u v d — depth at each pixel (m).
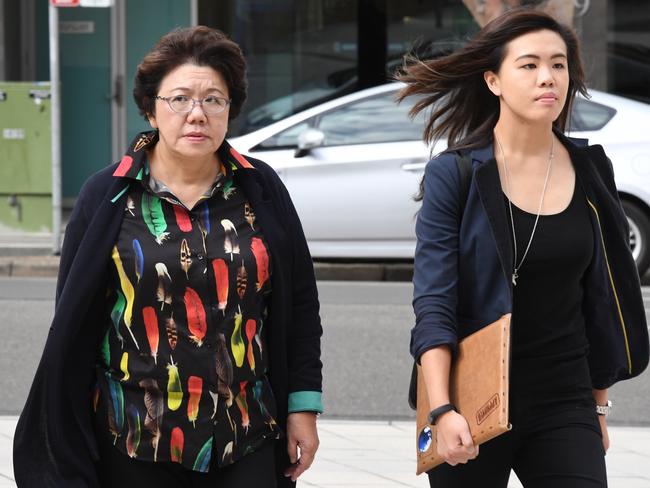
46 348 5.06
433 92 5.72
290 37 25.56
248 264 5.12
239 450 5.10
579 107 18.31
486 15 21.25
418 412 5.38
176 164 5.20
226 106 5.17
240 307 5.11
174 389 5.03
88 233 5.07
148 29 25.44
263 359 5.23
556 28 5.44
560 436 5.28
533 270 5.29
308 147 18.09
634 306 5.51
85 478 5.11
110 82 25.34
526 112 5.31
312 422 5.40
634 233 18.14
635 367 5.57
